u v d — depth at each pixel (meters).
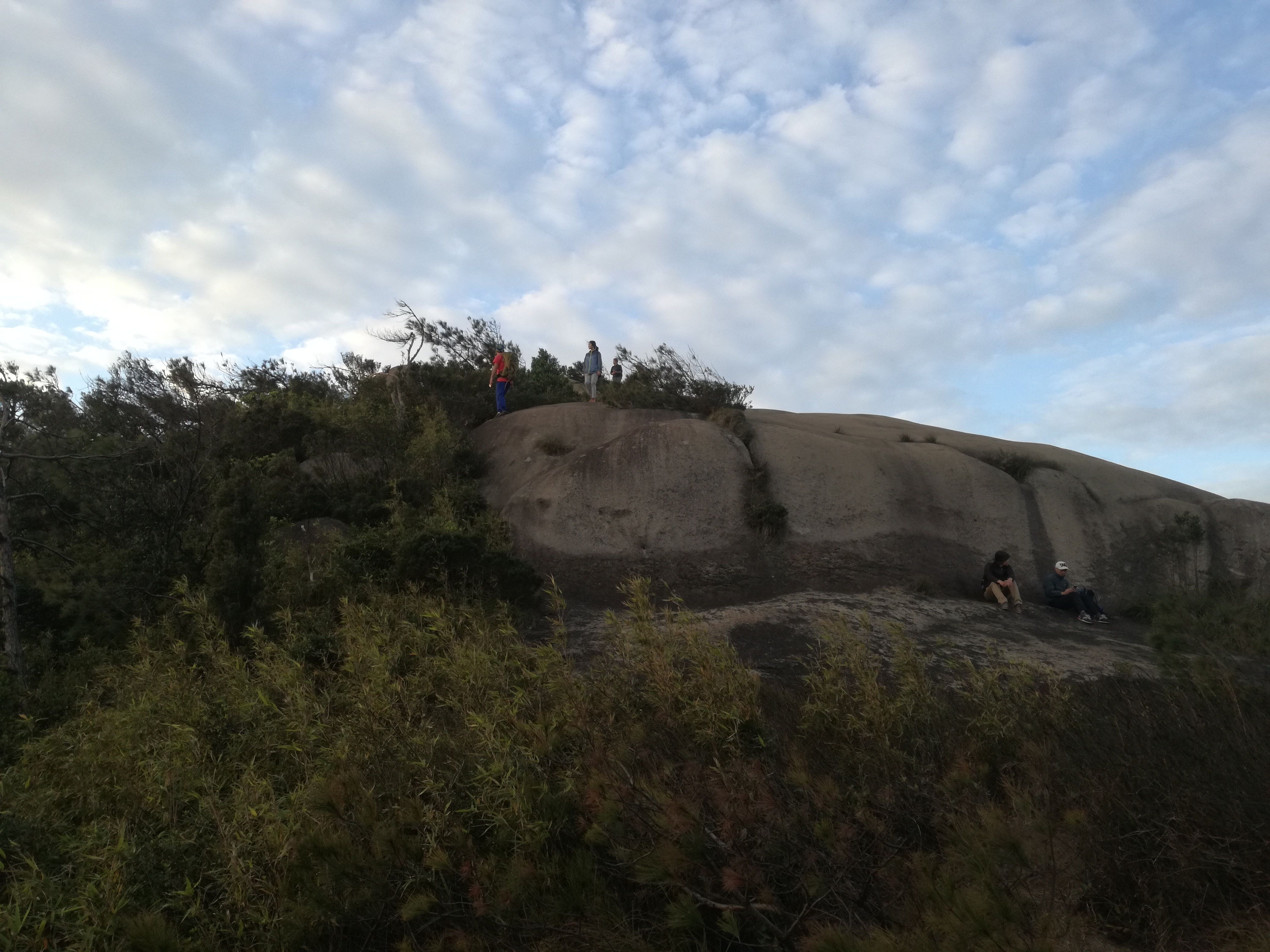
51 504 10.55
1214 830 4.20
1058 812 4.36
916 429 16.38
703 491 12.91
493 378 17.39
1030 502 13.60
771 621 10.02
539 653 6.08
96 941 3.70
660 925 3.77
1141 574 12.91
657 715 5.25
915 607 11.09
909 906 3.48
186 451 12.38
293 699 5.62
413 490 13.60
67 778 5.25
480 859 4.09
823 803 3.98
